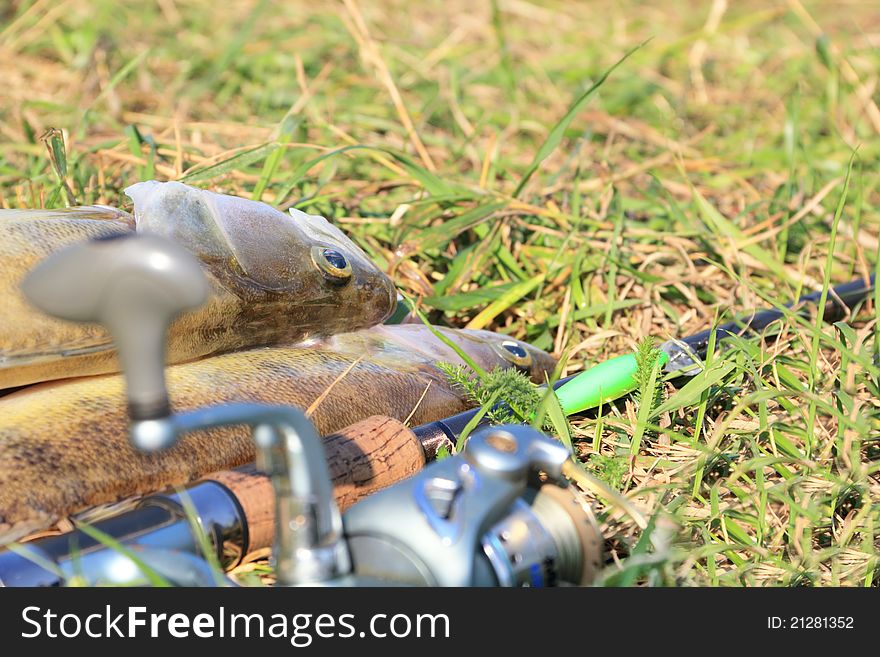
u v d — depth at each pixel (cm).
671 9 874
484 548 174
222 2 723
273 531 194
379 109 559
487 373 275
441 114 573
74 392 213
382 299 274
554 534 181
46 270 128
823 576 229
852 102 593
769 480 258
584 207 419
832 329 321
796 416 276
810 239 409
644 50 705
